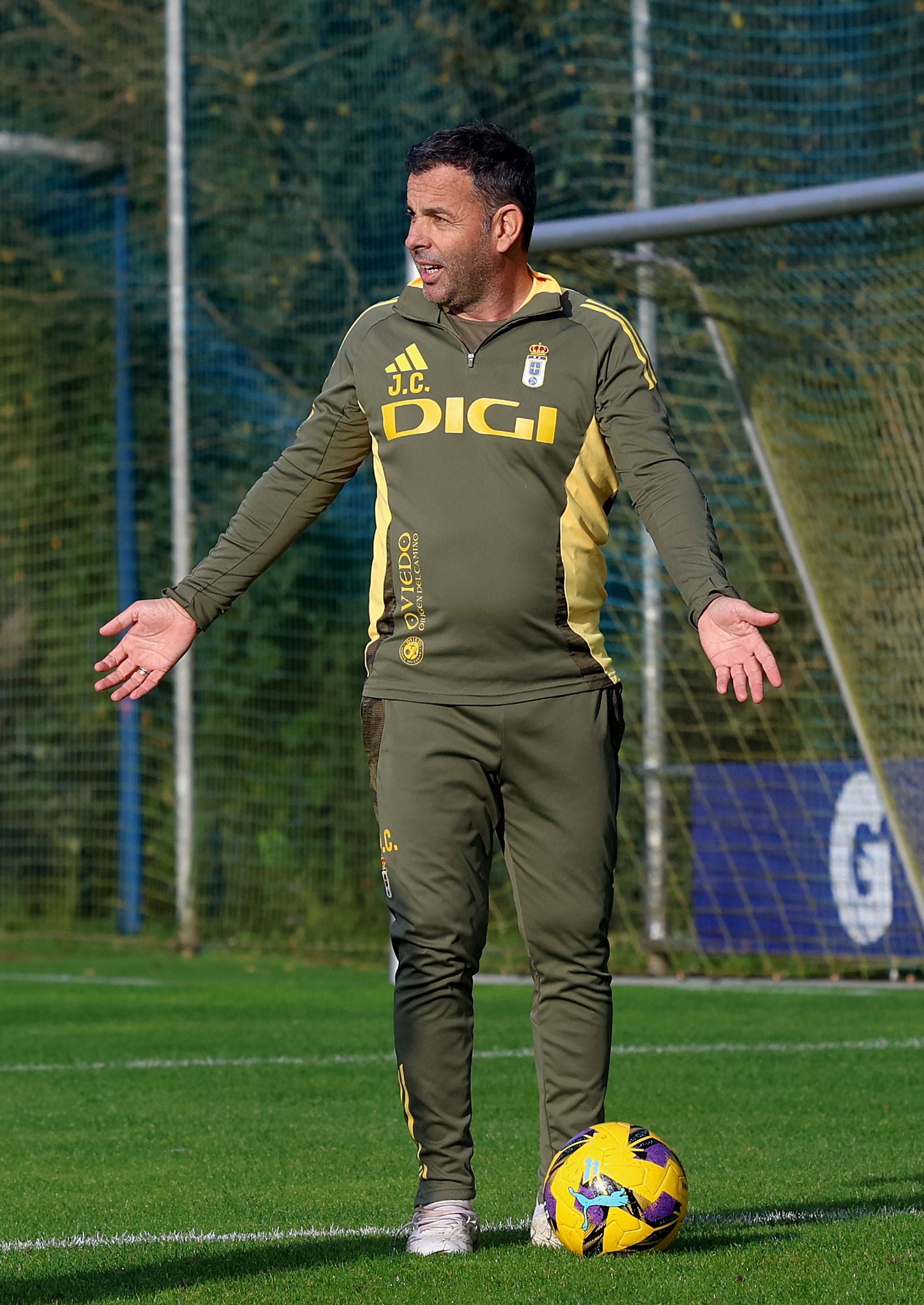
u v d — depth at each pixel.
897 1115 19.45
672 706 40.00
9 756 51.03
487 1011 31.16
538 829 12.05
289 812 47.69
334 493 12.87
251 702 48.41
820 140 43.34
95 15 51.56
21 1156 17.36
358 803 47.47
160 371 51.31
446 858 11.97
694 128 42.47
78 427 51.19
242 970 40.91
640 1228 11.56
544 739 11.88
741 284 29.52
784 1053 25.03
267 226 50.81
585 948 12.20
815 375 29.89
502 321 11.99
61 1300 10.62
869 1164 16.25
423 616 11.92
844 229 28.23
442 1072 12.05
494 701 11.84
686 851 37.91
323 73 50.84
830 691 39.00
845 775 35.94
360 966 42.56
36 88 52.50
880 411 29.36
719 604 10.87
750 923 37.03
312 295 50.81
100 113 51.06
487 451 11.80
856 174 43.56
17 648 51.12
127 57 51.03
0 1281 11.31
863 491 29.72
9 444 51.34
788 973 37.59
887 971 36.25
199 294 50.50
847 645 30.06
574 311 12.04
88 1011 31.81
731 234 27.94
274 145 50.91
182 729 44.84
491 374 11.85
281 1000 33.66
